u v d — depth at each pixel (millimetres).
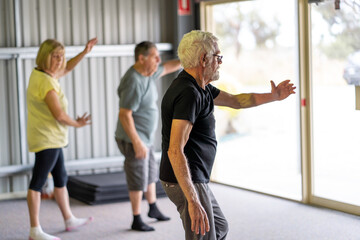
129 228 5375
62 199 5297
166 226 5414
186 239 3254
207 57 3189
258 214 5773
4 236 5215
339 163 8266
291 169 8328
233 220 5570
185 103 3068
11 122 6820
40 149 4898
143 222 5309
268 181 7504
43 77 4898
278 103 12352
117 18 7352
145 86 5145
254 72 15852
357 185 7016
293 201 6254
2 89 6746
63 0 7035
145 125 5262
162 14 7641
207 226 3018
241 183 7102
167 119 3203
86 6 7164
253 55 15812
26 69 6828
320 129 9555
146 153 5137
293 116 12211
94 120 7270
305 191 6121
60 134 5004
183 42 3223
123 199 6422
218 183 7340
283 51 15594
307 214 5727
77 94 7160
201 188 3205
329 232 5125
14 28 6758
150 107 5266
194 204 2977
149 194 5512
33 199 4895
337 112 9953
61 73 5289
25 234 5270
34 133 4918
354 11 5426
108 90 7309
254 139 11750
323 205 5977
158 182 6613
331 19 7297
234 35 15781
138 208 5281
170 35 7703
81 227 5445
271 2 15562
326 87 13031
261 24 15695
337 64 12852
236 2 7051
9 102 6789
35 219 4914
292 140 11289
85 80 7184
